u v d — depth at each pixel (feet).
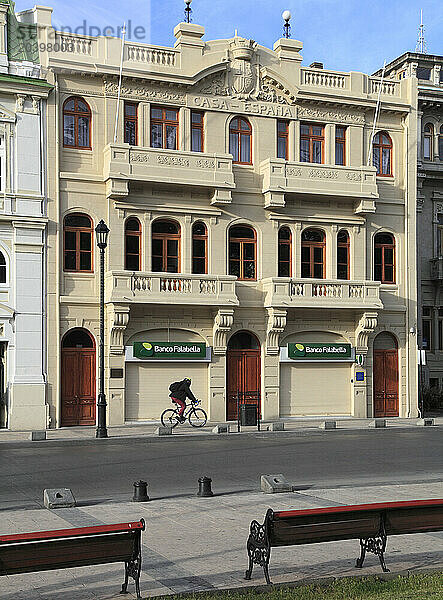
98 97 114.73
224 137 121.19
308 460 75.36
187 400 116.37
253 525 32.04
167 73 116.67
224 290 115.55
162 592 30.25
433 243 149.48
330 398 124.98
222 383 117.80
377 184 130.62
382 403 128.57
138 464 72.54
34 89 110.01
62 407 110.83
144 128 116.57
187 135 119.24
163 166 114.11
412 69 135.64
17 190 109.29
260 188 122.11
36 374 108.88
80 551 28.60
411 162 132.77
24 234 109.19
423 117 147.84
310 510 31.81
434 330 149.69
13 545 27.48
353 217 127.34
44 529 42.70
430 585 29.53
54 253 110.83
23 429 107.55
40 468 69.92
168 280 112.78
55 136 111.65
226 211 119.96
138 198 115.24
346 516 32.12
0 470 68.69
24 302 108.88
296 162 121.70
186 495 55.26
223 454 80.28
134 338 113.91
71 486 59.98
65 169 112.47
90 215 113.29
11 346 108.17
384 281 130.52
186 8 121.08
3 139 109.29
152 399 114.52
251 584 31.04
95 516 46.62
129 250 115.14
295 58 125.29
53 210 111.14
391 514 32.89
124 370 112.68
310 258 125.70
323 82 127.44
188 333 117.08
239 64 122.01
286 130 125.49
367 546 33.24
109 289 110.42
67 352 111.65
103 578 32.50
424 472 67.21
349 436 101.24
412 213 132.16
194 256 118.62
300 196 123.03
